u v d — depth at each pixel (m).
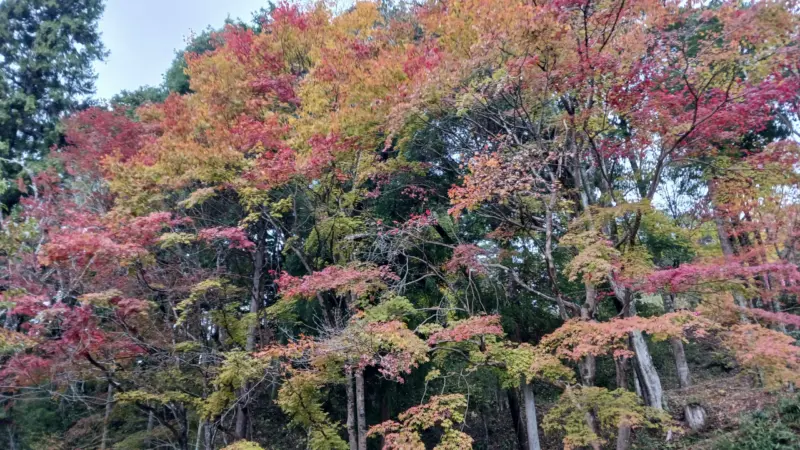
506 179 8.41
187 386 10.91
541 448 15.34
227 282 11.82
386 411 13.45
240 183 10.39
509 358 8.94
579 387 8.43
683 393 14.55
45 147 17.44
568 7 7.56
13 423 13.09
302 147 10.56
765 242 10.42
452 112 10.13
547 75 8.15
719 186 9.28
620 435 8.26
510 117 10.49
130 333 9.65
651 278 7.04
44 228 9.76
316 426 10.16
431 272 12.20
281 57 12.77
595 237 7.83
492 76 9.27
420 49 10.21
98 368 9.23
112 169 10.20
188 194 12.09
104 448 12.52
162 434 13.02
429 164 12.37
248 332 11.35
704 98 8.05
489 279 11.96
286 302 11.23
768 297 9.22
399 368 8.70
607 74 7.89
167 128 11.91
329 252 11.93
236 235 9.84
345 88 10.33
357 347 8.52
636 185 12.23
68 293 8.95
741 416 11.29
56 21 19.25
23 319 11.41
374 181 12.63
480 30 8.06
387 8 13.27
